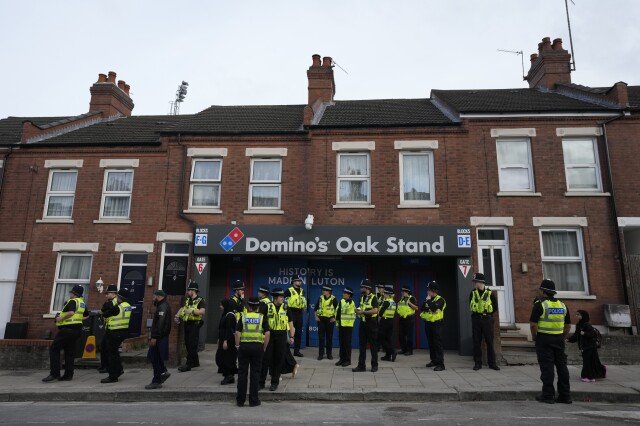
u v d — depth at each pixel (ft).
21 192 51.62
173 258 48.91
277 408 26.61
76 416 24.89
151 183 50.55
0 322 48.75
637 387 29.78
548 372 27.53
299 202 48.67
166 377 31.01
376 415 24.72
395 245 45.50
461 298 44.16
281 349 29.89
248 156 50.26
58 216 51.21
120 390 29.86
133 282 48.73
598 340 32.35
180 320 38.75
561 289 45.73
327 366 37.19
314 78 62.23
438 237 45.37
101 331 40.47
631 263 44.91
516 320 44.47
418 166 48.96
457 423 22.79
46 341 38.65
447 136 48.60
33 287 49.06
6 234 50.52
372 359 34.99
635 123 47.88
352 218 47.62
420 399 28.48
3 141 53.88
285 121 55.01
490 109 48.55
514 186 47.98
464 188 47.21
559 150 47.98
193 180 50.34
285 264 49.65
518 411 25.38
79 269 49.90
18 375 35.65
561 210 46.57
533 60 65.72
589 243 45.68
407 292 43.50
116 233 49.57
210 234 47.34
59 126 57.62
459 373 34.35
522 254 45.88
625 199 46.39
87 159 51.98
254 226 47.03
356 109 58.59
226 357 31.32
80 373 36.24
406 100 63.82
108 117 67.51
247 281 49.57
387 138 49.21
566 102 52.70
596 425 22.18
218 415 24.90
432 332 36.35
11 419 24.25
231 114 59.00
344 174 49.34
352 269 49.32
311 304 48.88
